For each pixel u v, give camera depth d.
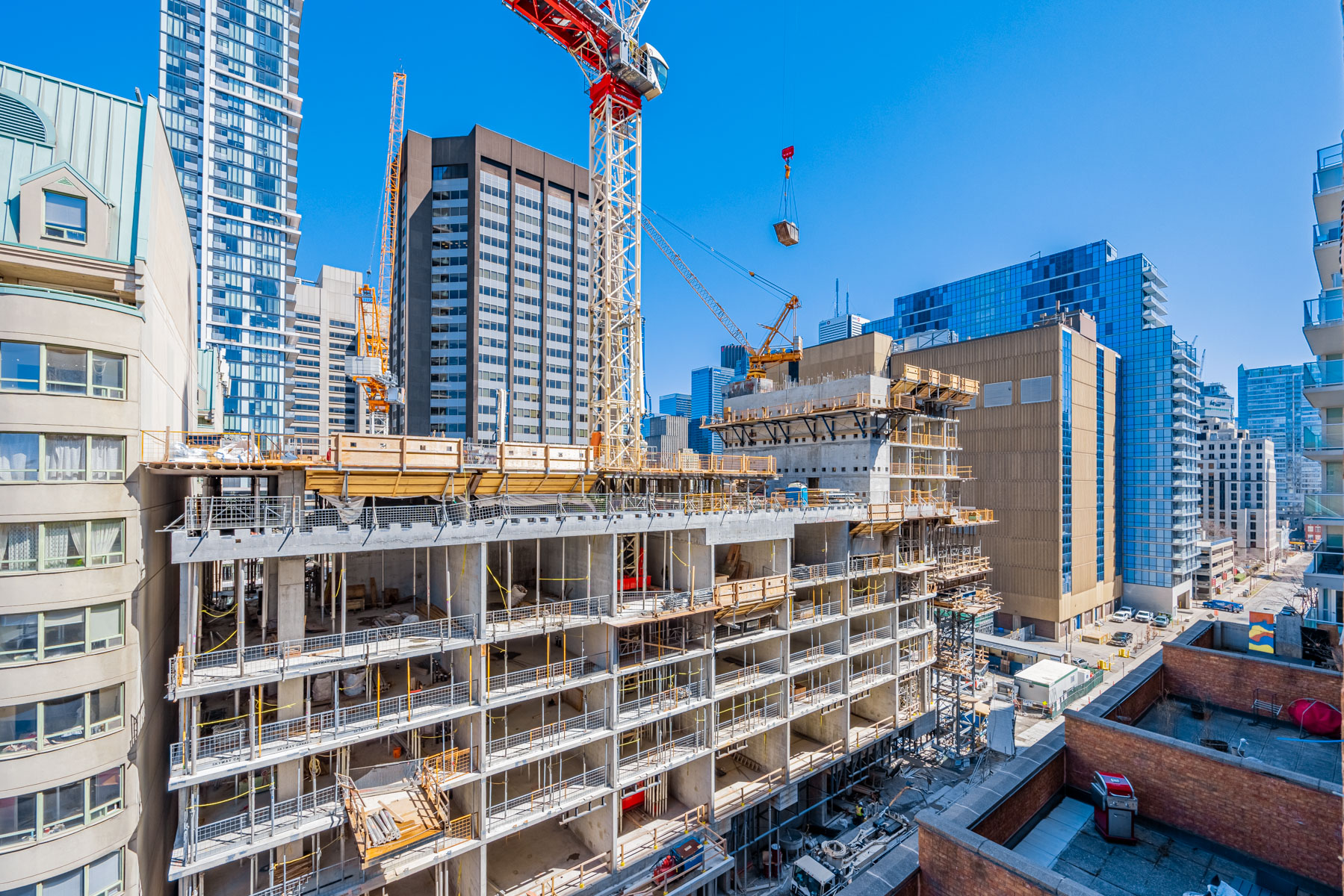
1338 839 16.47
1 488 20.12
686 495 42.38
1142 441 101.12
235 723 26.92
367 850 22.20
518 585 39.47
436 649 27.02
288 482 27.66
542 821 29.52
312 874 25.05
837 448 52.41
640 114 61.62
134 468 23.17
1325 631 29.95
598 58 57.44
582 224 147.88
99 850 21.69
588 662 34.03
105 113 25.19
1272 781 17.86
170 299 31.14
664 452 47.12
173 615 29.56
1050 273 138.00
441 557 33.25
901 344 100.69
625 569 38.34
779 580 38.28
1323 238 37.91
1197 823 19.34
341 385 184.38
